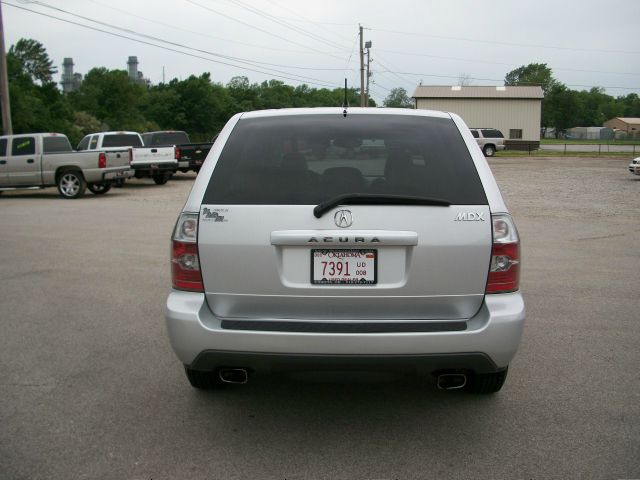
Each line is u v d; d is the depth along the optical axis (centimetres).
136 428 369
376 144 358
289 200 333
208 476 314
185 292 340
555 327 565
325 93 10375
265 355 322
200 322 328
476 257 329
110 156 1833
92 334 552
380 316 331
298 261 330
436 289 329
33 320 596
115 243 1024
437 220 327
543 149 6059
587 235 1087
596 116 16512
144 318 601
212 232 333
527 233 1110
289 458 332
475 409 394
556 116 12594
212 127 10600
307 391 425
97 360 486
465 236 328
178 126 10406
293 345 319
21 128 6681
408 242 324
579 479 310
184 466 324
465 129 374
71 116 7831
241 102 11112
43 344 525
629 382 436
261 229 329
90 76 10588
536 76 15175
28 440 353
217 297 337
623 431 362
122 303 656
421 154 353
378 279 329
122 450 341
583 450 339
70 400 410
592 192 1908
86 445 347
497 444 347
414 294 329
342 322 327
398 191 336
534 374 452
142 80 14150
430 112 393
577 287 714
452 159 350
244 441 352
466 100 5719
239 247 330
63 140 1881
